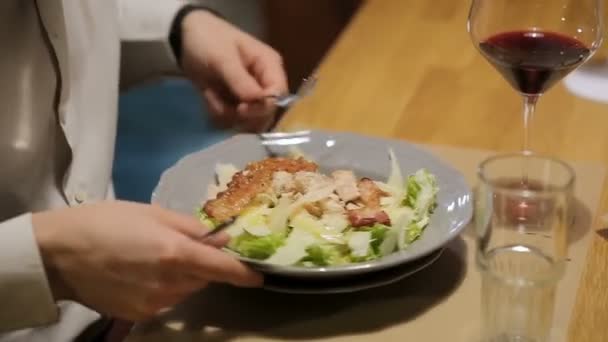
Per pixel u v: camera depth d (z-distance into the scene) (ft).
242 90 3.78
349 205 3.27
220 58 3.90
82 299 2.96
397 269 3.09
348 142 3.66
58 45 3.55
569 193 2.94
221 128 4.03
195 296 3.13
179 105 6.42
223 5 8.25
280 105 3.82
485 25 3.53
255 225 3.10
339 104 4.22
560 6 3.49
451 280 3.17
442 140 3.95
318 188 3.30
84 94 3.85
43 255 2.88
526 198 2.95
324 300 3.10
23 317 2.96
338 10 8.67
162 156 5.82
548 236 2.96
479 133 3.99
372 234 3.09
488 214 2.93
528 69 3.34
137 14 4.16
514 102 4.21
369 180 3.39
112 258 2.83
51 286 2.93
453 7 5.11
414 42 4.76
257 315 3.05
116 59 4.02
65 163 3.72
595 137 3.95
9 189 3.60
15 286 2.89
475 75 4.45
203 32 4.01
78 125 3.79
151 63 4.32
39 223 2.90
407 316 3.04
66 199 3.69
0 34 3.69
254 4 8.49
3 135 3.62
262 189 3.30
